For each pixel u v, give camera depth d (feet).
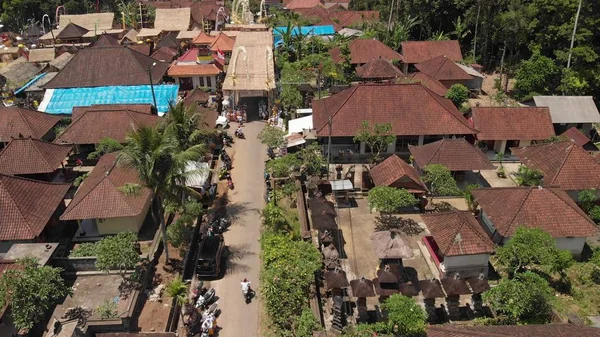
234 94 242.99
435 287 113.39
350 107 189.47
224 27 392.06
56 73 264.52
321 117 192.44
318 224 137.18
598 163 155.74
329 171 181.16
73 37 371.97
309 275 119.03
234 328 115.65
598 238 146.61
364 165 179.83
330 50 312.91
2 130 190.29
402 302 105.50
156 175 125.18
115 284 126.52
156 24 384.68
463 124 187.83
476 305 117.08
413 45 297.74
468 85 267.39
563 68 238.07
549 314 109.70
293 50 314.35
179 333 114.73
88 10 470.80
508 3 284.20
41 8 451.53
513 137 187.32
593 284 126.82
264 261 128.26
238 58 277.03
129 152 122.52
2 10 465.88
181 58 268.82
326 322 115.34
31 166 164.96
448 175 151.64
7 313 108.47
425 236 142.31
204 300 121.70
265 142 186.80
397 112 189.26
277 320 113.80
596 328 93.61
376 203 141.38
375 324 110.42
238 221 156.66
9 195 135.54
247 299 124.57
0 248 135.54
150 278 130.31
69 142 185.68
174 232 137.69
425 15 341.21
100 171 154.30
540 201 135.44
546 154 164.25
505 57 303.68
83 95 232.12
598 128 220.23
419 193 155.74
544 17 258.57
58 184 152.87
